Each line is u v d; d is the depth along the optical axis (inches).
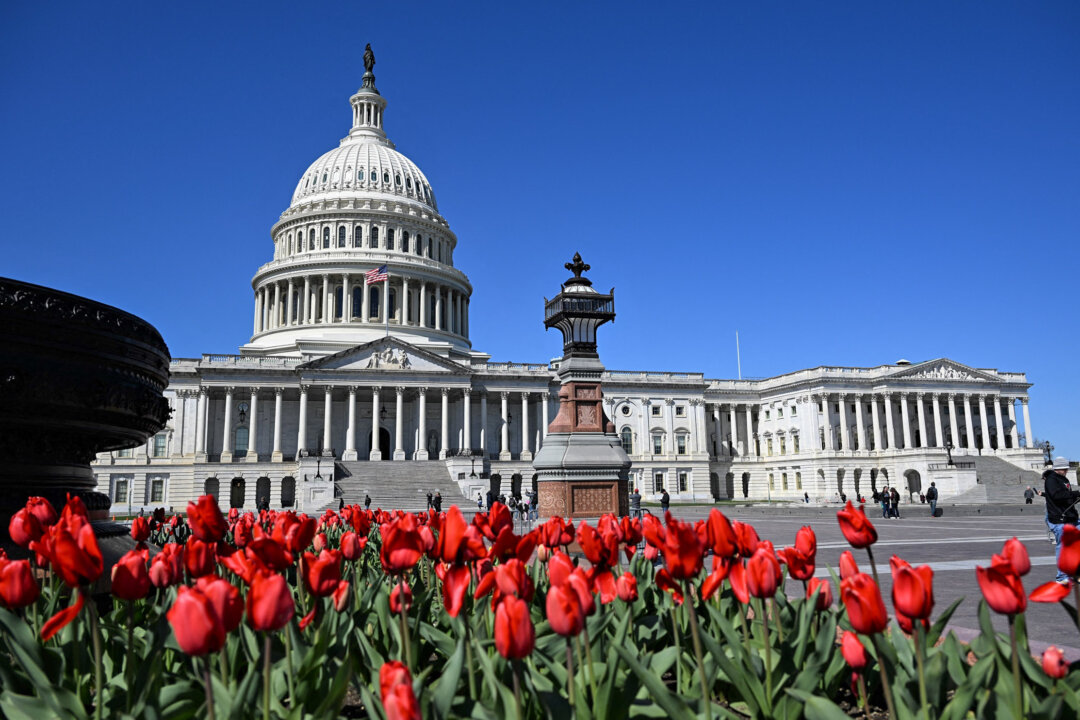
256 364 3590.1
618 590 240.2
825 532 1362.0
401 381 3666.3
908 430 4320.9
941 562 815.7
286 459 3708.2
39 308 339.6
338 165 4702.3
